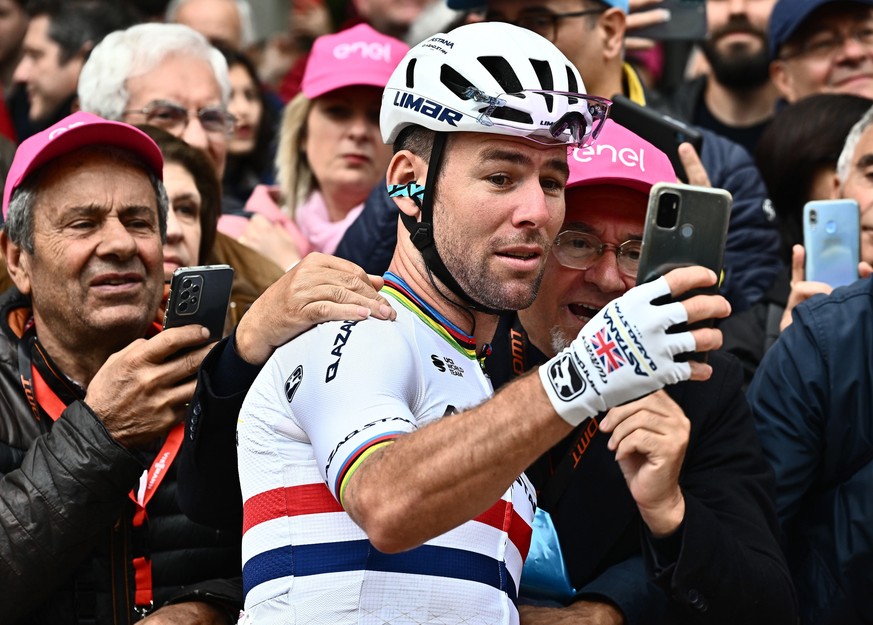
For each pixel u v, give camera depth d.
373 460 2.94
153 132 5.38
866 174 5.48
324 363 3.18
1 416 4.38
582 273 4.18
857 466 4.59
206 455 3.69
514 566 3.39
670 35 6.57
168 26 6.45
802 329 4.68
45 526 4.01
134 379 4.08
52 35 8.31
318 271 3.43
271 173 7.96
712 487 4.08
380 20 9.62
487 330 3.57
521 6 5.97
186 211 5.32
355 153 6.87
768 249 6.38
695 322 2.88
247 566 3.30
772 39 7.64
